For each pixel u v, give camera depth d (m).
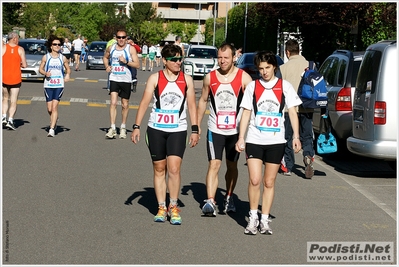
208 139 8.38
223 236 7.54
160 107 7.95
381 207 9.36
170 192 8.02
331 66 14.16
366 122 11.40
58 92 14.68
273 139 7.54
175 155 7.94
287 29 31.23
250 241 7.38
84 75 36.47
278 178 11.19
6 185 9.84
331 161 13.45
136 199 9.21
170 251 6.91
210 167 8.38
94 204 8.85
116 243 7.14
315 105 11.09
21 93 23.52
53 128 14.75
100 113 19.23
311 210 8.98
